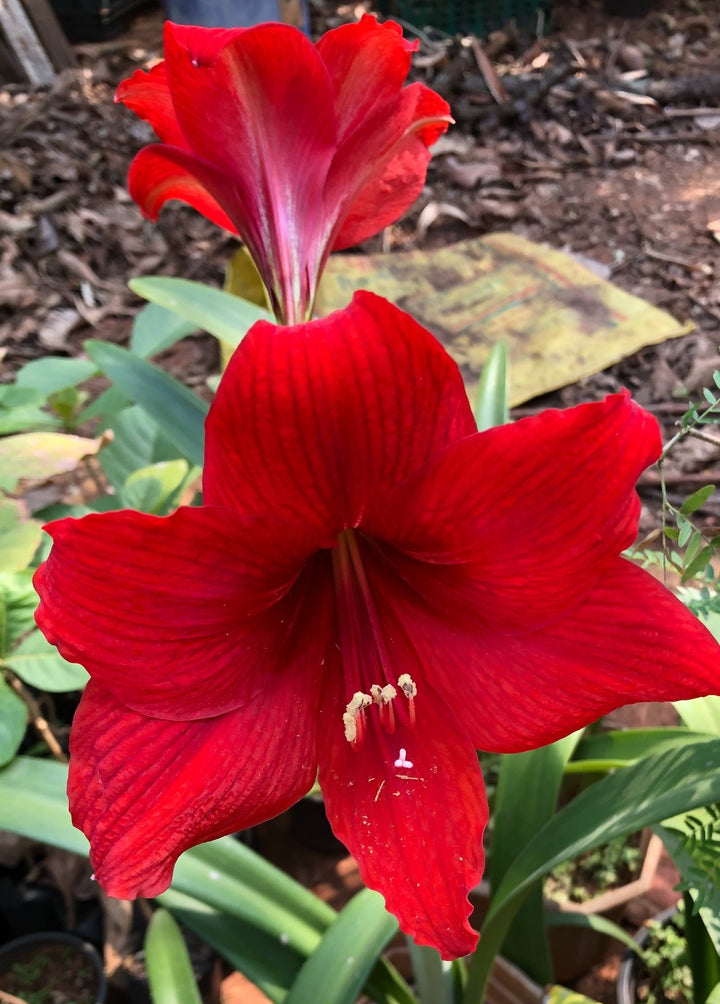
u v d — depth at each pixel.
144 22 1.49
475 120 1.18
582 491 0.19
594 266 0.95
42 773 0.34
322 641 0.24
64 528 0.18
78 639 0.19
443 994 0.34
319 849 0.55
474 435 0.18
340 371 0.17
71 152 1.11
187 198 0.36
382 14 1.39
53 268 0.96
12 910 0.47
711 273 0.91
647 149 1.12
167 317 0.55
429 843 0.22
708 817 0.31
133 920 0.45
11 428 0.43
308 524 0.20
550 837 0.29
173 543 0.19
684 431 0.31
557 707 0.22
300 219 0.30
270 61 0.27
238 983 0.49
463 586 0.22
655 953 0.42
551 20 1.38
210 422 0.18
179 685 0.20
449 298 0.91
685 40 1.33
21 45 1.25
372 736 0.23
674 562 0.30
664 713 0.57
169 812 0.21
